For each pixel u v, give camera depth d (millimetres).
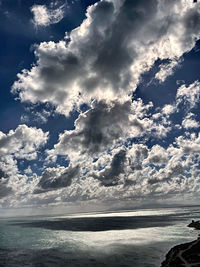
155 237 66250
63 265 39812
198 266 32062
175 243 55156
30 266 40375
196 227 84250
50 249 55906
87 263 40344
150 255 43781
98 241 64812
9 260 45531
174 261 35062
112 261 40750
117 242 61094
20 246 62156
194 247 38938
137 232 82062
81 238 73375
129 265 37531
